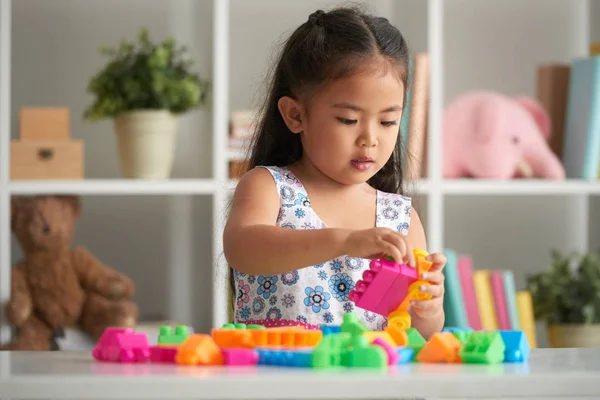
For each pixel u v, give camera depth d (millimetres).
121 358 969
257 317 1515
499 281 2473
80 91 2779
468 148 2564
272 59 2209
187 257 2826
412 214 1620
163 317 2754
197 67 2768
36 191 2387
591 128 2572
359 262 1516
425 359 959
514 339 972
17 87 2760
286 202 1505
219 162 2418
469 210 2961
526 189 2508
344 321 1075
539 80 2746
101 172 2781
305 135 1455
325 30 1433
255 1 2814
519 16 2932
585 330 2547
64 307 2447
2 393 773
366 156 1380
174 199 2828
